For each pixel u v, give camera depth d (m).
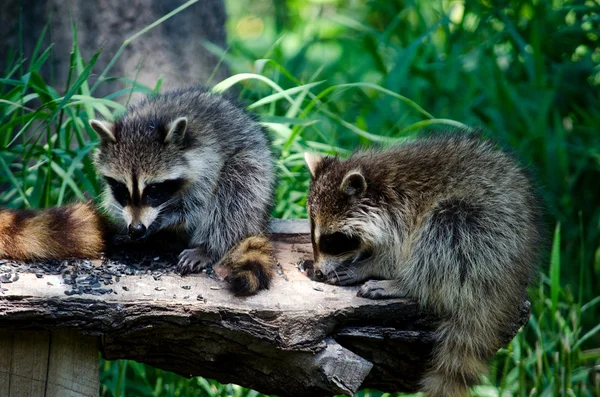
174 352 6.95
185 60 13.04
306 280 7.47
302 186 10.65
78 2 12.01
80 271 6.94
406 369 7.46
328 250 7.90
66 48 12.04
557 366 9.23
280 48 14.83
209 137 8.33
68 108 9.45
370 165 8.09
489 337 7.41
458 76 13.09
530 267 7.66
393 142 9.07
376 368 7.38
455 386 7.40
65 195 9.50
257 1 22.38
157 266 7.36
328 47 18.19
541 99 12.41
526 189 7.85
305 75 15.63
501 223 7.46
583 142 12.69
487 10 13.66
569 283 11.48
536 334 10.00
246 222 8.20
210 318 6.62
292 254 8.18
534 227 7.74
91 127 8.78
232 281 6.89
